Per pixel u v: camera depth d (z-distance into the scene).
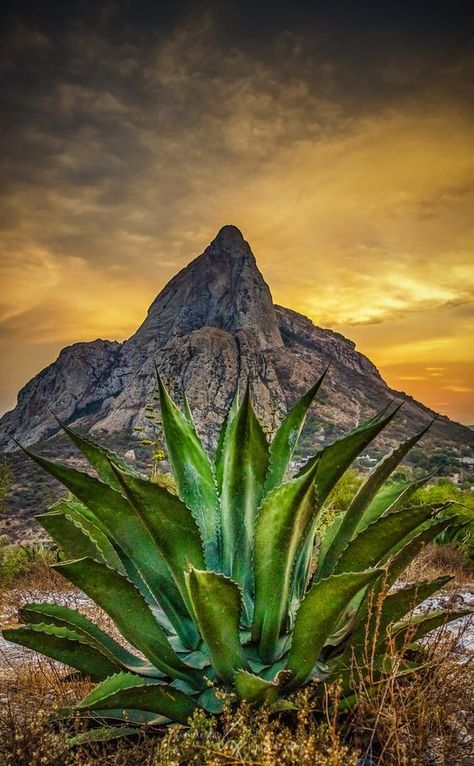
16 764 2.59
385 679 2.52
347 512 3.08
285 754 2.19
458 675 2.96
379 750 2.73
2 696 3.63
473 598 6.75
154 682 2.81
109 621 5.43
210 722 2.48
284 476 3.18
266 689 2.44
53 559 11.52
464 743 2.75
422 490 13.97
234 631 2.57
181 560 2.78
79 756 2.54
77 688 3.53
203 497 3.21
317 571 3.11
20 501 41.41
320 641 2.52
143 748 2.73
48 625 2.99
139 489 2.63
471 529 11.28
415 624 2.76
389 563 2.64
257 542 2.66
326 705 2.43
